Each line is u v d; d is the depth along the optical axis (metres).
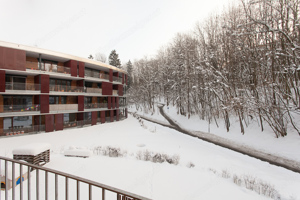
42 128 18.69
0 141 14.86
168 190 6.77
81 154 10.18
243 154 13.80
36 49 17.50
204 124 25.61
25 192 6.00
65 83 22.23
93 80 23.94
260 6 17.03
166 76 43.44
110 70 26.75
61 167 8.56
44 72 18.30
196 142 17.11
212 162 11.07
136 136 17.88
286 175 9.82
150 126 25.52
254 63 17.97
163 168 8.94
